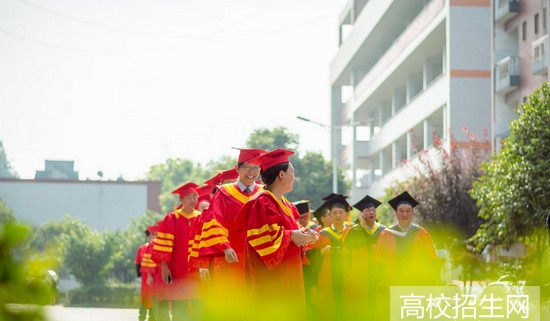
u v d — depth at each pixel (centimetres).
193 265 1093
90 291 4544
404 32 4969
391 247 1219
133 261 5525
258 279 745
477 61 4250
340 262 1225
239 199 959
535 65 3312
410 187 3359
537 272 1739
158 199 7300
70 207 6744
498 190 2125
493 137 3678
